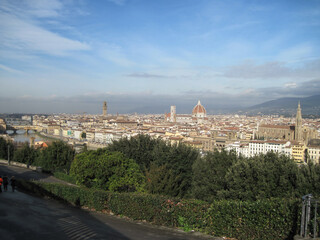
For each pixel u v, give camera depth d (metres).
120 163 52.88
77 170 51.69
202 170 52.09
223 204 28.16
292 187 36.41
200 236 28.06
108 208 38.59
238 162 43.47
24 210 36.59
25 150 120.88
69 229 28.84
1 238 24.59
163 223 31.66
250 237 26.11
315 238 21.16
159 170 49.94
